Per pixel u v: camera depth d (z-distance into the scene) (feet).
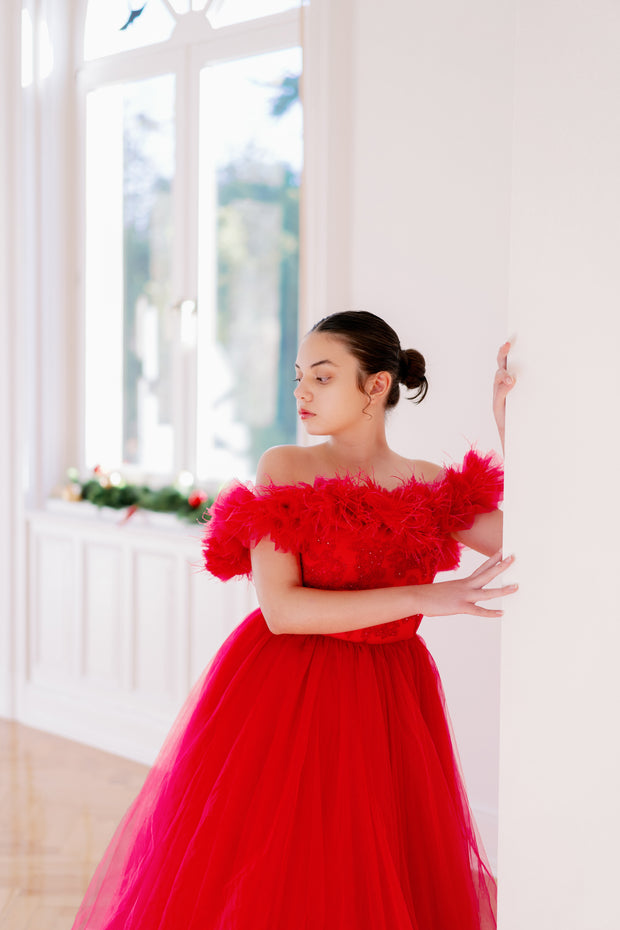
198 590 12.25
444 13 9.73
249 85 13.00
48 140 14.37
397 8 10.05
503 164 9.40
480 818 9.78
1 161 14.25
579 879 4.69
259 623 6.20
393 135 10.16
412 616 6.14
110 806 11.13
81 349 14.78
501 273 9.46
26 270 14.16
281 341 13.08
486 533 6.21
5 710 14.65
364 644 5.94
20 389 14.28
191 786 5.82
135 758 12.89
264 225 13.07
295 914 5.32
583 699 4.65
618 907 4.58
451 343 9.86
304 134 10.74
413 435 10.18
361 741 5.64
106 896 6.68
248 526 5.65
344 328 5.94
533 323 4.75
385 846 5.44
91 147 14.55
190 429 13.85
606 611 4.57
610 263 4.50
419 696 6.22
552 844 4.76
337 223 10.61
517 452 4.83
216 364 13.70
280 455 6.04
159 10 13.66
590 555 4.61
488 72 9.46
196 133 13.42
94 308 14.73
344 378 5.91
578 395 4.62
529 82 4.68
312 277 10.78
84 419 14.84
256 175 13.07
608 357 4.53
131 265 14.34
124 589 13.08
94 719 13.44
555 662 4.74
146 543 12.75
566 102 4.58
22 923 8.41
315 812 5.49
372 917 5.35
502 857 4.90
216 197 13.50
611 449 4.53
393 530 5.77
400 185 10.14
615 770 4.57
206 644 12.21
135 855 6.26
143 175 14.10
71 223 14.73
